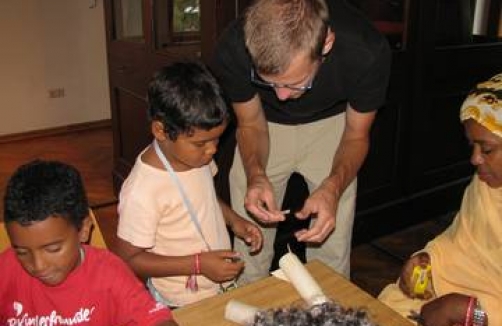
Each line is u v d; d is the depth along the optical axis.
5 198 0.88
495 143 1.19
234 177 1.81
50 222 0.86
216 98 1.16
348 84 1.46
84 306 0.97
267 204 1.42
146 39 2.58
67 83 4.43
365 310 0.92
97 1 4.38
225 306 1.04
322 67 1.42
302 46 1.08
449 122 2.86
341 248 1.82
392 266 2.57
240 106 1.58
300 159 1.80
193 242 1.33
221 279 1.27
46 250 0.88
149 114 1.21
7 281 0.97
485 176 1.26
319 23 1.10
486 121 1.18
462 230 1.39
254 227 1.47
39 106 4.36
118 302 0.96
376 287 2.40
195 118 1.13
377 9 2.38
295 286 1.05
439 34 2.61
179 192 1.27
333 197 1.37
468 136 1.25
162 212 1.27
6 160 3.88
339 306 0.77
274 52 1.08
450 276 1.39
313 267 1.18
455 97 2.81
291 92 1.19
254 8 1.12
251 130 1.64
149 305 0.95
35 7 4.13
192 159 1.21
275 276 1.13
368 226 2.73
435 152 2.87
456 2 2.60
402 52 2.51
